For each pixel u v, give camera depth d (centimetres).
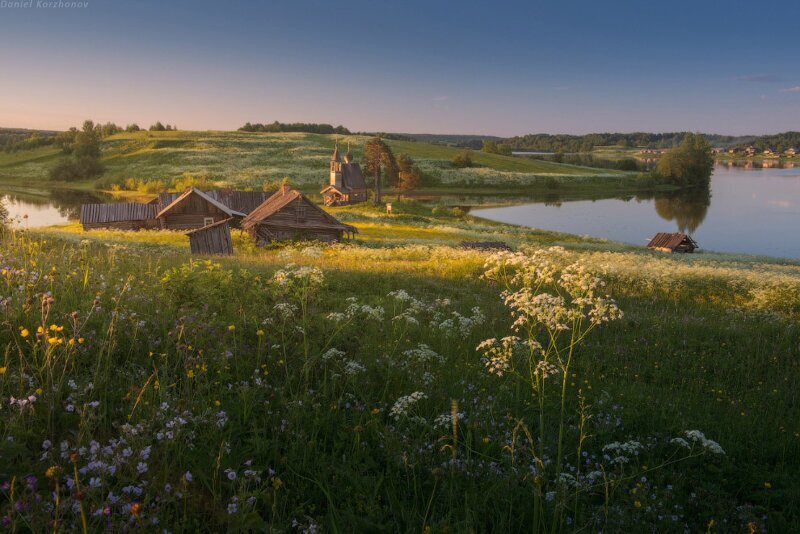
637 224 9394
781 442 629
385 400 611
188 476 360
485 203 12394
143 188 12950
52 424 423
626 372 901
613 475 504
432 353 695
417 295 1498
